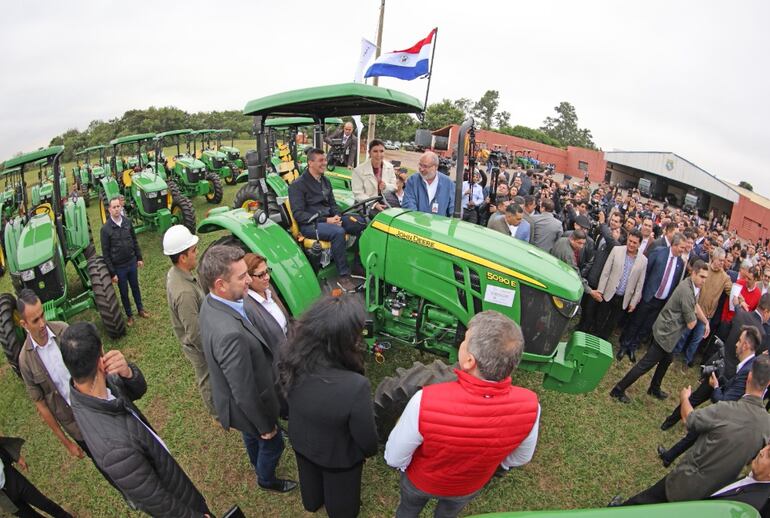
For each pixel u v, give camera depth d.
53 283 4.63
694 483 2.54
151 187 7.73
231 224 3.90
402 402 2.83
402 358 4.34
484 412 1.71
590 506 3.11
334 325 1.89
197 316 2.90
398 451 1.89
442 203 4.39
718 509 1.18
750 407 2.43
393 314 3.65
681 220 12.99
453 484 1.97
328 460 2.07
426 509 2.92
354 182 4.93
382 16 8.96
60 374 2.84
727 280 4.82
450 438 1.75
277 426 2.70
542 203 5.93
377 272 3.56
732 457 2.41
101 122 35.97
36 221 5.18
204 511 2.30
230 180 12.59
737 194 28.42
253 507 2.95
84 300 5.35
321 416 1.94
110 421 1.88
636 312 4.87
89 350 1.82
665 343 4.00
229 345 2.32
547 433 3.76
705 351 5.27
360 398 1.93
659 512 1.17
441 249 3.27
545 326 3.14
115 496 3.05
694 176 32.09
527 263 3.13
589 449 3.62
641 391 4.48
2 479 2.27
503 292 3.14
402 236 3.41
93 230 8.84
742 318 4.04
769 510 2.14
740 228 27.84
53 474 3.21
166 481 2.07
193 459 3.30
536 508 3.07
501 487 3.20
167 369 4.28
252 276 2.79
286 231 4.03
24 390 4.09
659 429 3.93
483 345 1.67
